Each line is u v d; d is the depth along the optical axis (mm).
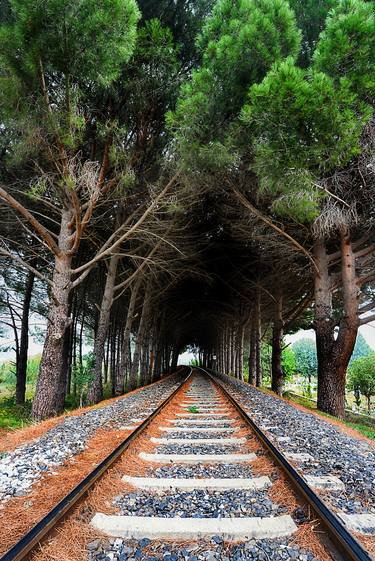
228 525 3115
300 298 19984
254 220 12273
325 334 12469
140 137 10703
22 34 7074
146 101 9656
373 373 35219
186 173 10117
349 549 2600
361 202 10547
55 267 10383
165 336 41594
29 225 14055
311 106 7168
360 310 11812
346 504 3646
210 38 9031
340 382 12039
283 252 13414
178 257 15930
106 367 26719
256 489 4059
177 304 30422
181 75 9852
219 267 19969
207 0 10141
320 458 5102
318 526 3096
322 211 9711
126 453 5254
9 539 3043
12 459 5238
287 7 8531
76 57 7242
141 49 8656
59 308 10211
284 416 8539
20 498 3881
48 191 10914
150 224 12758
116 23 6918
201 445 6043
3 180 11375
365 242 13422
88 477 3895
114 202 13430
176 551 2859
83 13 6828
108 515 3342
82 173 8984
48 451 5512
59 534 2975
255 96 7285
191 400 12656
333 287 13438
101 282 21484
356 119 7508
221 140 9078
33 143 8789
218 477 4465
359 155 9023
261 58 8328
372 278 12281
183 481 4215
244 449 5754
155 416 8352
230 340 38938
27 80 8156
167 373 43688
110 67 7379
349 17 7457
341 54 7609
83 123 7957
